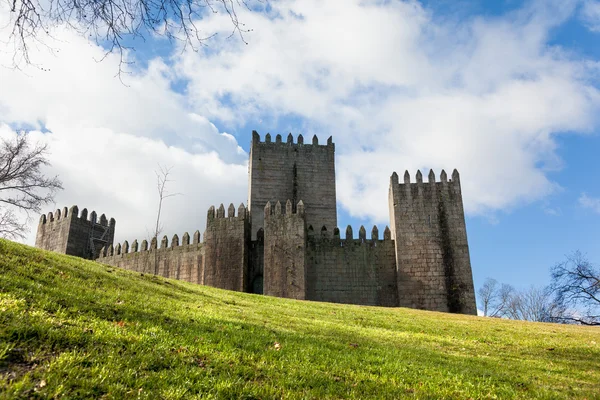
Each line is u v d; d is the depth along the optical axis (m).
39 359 8.64
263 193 59.62
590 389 12.50
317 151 61.94
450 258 44.72
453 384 11.56
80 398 7.70
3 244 18.52
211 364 10.35
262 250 47.59
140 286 20.88
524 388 12.10
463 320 29.38
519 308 67.62
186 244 51.03
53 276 16.58
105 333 10.61
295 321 19.81
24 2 7.96
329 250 46.41
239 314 19.00
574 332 26.06
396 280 45.75
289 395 9.30
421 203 46.44
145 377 8.87
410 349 16.20
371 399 9.73
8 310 10.26
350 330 19.22
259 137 61.72
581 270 39.16
